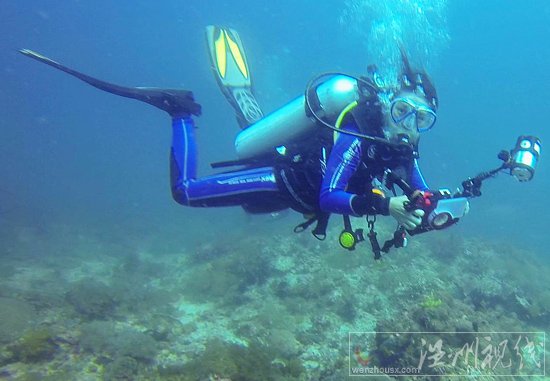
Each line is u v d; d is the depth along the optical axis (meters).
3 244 14.02
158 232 18.95
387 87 3.27
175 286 10.88
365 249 11.13
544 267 13.97
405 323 5.78
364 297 8.84
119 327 7.37
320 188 3.21
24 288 9.40
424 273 10.09
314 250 11.34
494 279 10.44
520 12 98.69
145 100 4.05
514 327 7.89
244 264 10.47
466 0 91.44
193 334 7.66
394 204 2.42
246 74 6.26
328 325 7.75
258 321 8.09
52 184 33.72
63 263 12.76
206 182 3.80
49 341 5.92
